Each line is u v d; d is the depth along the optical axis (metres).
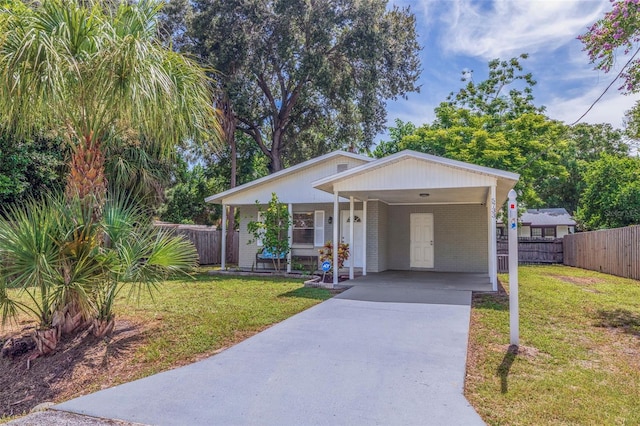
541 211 30.58
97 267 5.29
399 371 4.28
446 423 3.22
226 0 17.97
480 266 13.83
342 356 4.75
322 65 18.88
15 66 4.70
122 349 5.24
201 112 6.12
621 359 4.87
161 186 14.88
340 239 14.26
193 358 4.92
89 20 5.18
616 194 21.17
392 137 28.94
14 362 5.19
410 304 7.70
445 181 9.52
